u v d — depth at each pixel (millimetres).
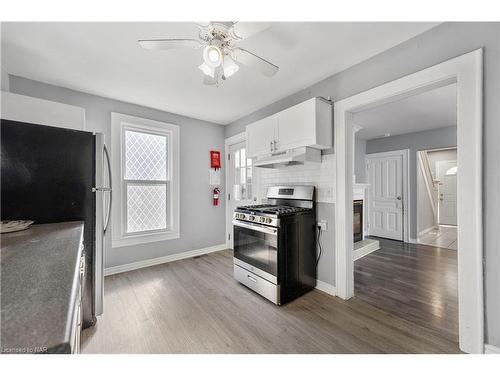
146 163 3119
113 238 2803
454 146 3979
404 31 1599
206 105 3027
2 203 1390
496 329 1301
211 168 3803
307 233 2293
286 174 2768
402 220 4590
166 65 2023
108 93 2623
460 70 1423
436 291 2291
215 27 1304
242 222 2434
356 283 2498
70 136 1607
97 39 1663
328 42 1722
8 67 2043
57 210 1551
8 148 1409
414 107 3064
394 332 1644
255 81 2350
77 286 595
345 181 2141
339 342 1544
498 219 1295
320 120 2086
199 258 3432
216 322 1785
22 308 456
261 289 2184
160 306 2027
